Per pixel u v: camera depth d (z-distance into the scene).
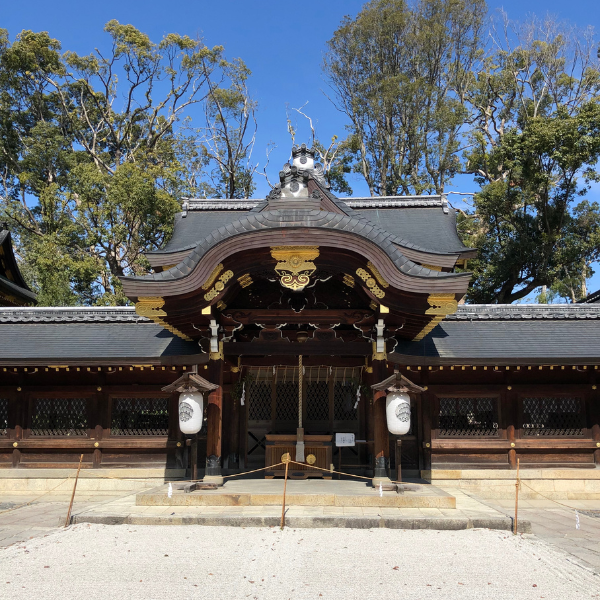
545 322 15.55
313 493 10.48
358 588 6.30
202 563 7.17
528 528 9.12
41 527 9.86
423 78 38.84
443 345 14.08
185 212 22.14
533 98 41.47
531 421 13.96
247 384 14.44
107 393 14.24
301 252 10.66
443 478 13.74
